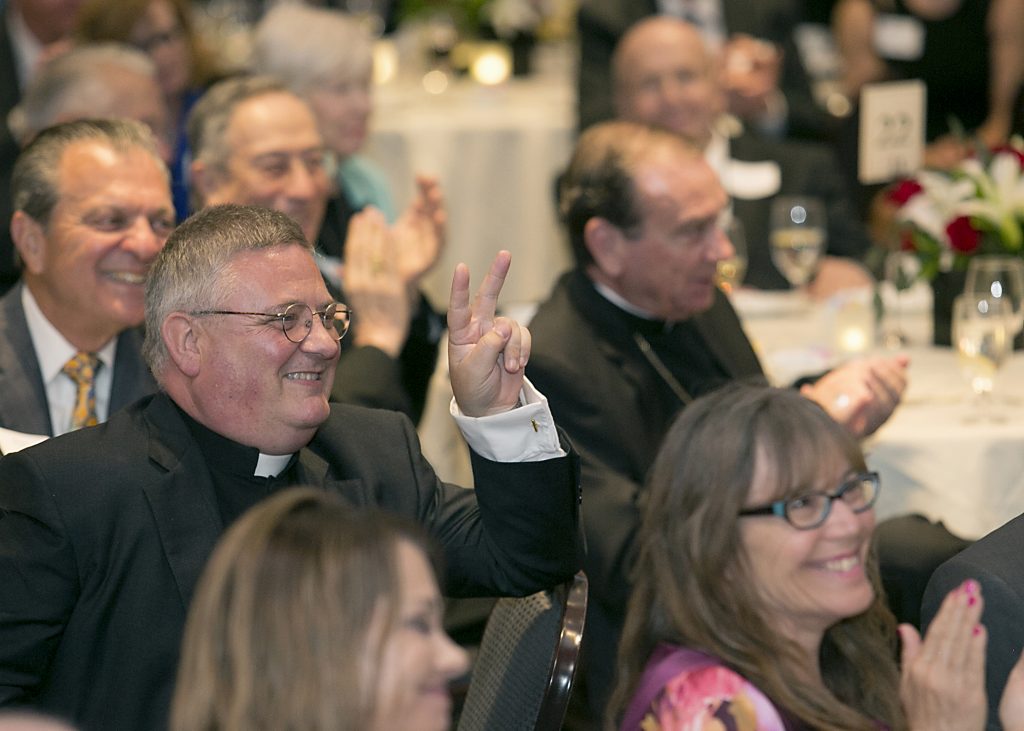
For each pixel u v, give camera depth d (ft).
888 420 24.56
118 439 17.97
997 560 17.37
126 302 23.24
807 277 35.68
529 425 17.63
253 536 11.22
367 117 38.47
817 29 63.10
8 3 42.22
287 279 17.66
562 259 51.06
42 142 23.32
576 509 18.33
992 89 53.06
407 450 19.56
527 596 18.39
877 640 18.49
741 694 16.49
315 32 37.70
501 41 59.11
